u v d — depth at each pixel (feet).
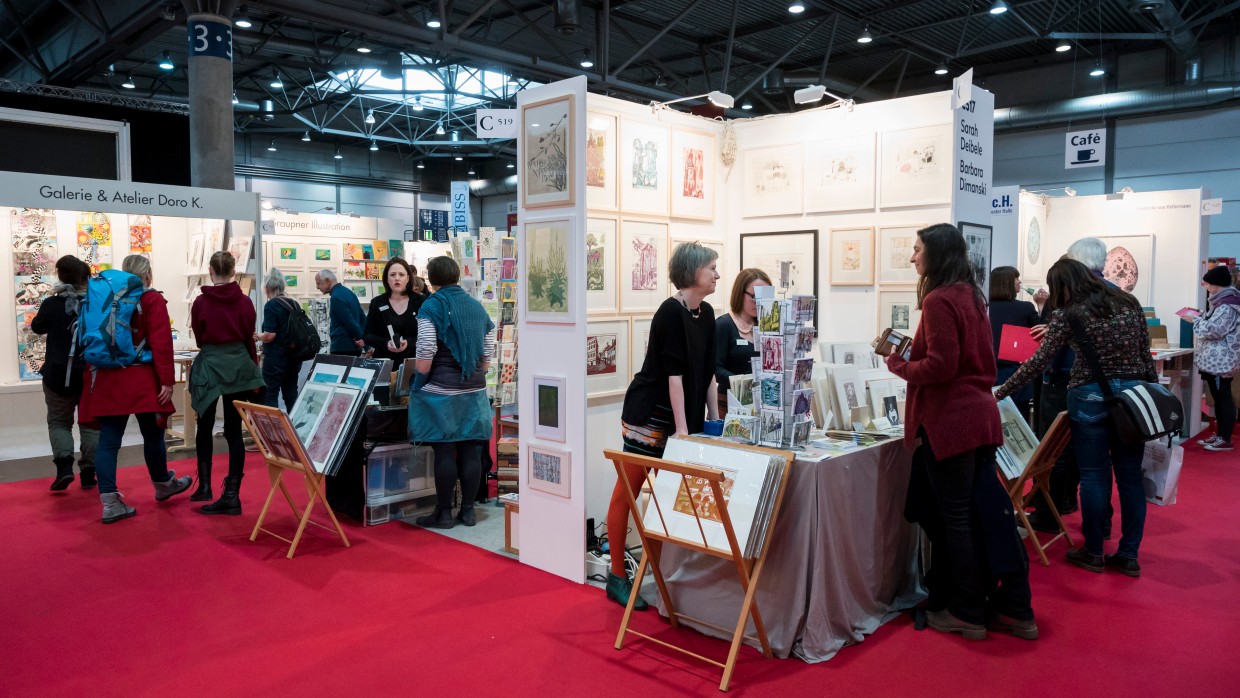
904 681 9.22
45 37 43.80
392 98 55.72
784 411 10.28
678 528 9.88
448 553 14.08
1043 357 12.94
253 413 14.35
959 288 10.10
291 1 27.84
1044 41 44.75
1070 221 29.91
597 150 13.70
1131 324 12.41
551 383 12.85
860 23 38.93
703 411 11.57
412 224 78.95
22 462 22.25
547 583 12.57
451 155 72.84
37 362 25.20
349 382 14.93
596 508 13.82
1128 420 11.97
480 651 10.09
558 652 10.06
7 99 28.04
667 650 10.15
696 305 11.37
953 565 10.39
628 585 11.65
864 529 10.75
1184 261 27.53
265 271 41.06
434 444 15.44
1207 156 43.98
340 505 16.38
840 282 15.72
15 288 24.97
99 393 15.67
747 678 9.32
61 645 10.34
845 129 15.55
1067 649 10.06
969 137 14.55
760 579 10.09
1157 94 42.63
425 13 38.88
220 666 9.71
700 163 16.44
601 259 13.84
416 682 9.27
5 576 12.90
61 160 28.55
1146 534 15.02
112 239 27.04
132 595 12.05
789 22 39.04
